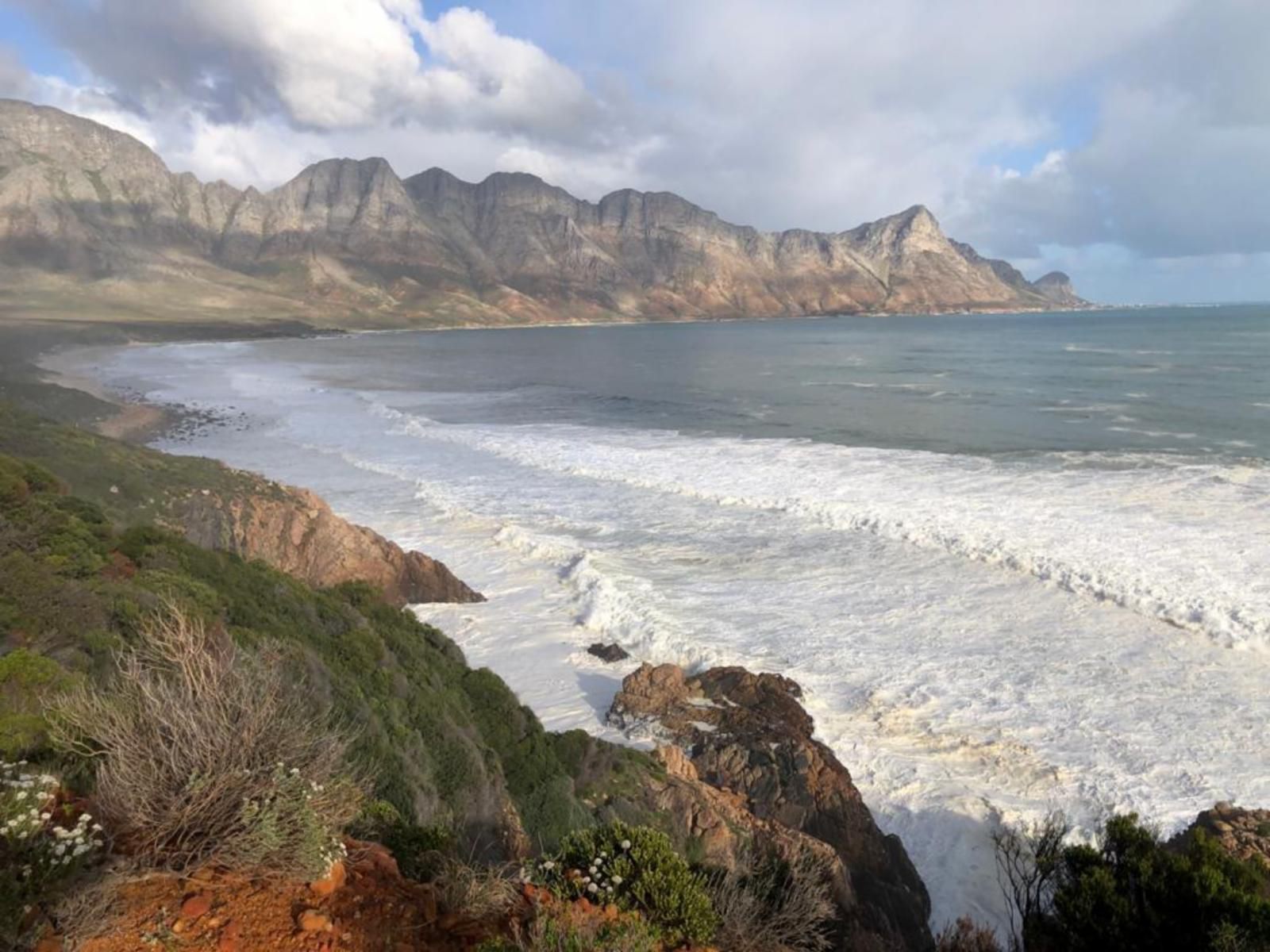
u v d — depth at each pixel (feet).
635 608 69.87
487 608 73.31
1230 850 32.42
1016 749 48.96
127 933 13.08
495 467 126.41
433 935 14.96
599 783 40.01
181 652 19.40
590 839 19.76
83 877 13.56
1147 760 47.44
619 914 16.93
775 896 22.44
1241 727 50.31
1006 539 81.51
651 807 38.60
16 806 14.17
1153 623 64.23
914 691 55.77
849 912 33.06
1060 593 70.69
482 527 95.45
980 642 62.64
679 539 89.71
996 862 39.93
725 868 24.03
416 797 28.60
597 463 126.62
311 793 15.92
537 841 32.68
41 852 13.51
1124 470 112.37
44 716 18.89
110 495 71.67
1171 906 22.95
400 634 53.52
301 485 117.19
